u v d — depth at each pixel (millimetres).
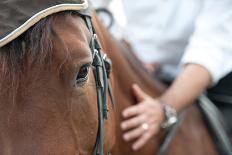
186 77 3250
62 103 1939
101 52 2268
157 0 3656
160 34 3740
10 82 1839
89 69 2064
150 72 3447
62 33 1952
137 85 3066
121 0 3820
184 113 3355
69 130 1971
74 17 2068
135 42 3840
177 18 3648
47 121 1900
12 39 1841
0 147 1826
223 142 3441
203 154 3346
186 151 3287
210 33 3344
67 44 1938
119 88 2916
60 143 1924
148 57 3822
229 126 3768
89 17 2189
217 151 3438
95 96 2178
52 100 1913
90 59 1988
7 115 1843
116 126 2854
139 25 3799
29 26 1867
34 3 1894
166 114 3117
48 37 1888
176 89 3207
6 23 1851
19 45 1855
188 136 3354
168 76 3713
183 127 3369
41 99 1892
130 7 3766
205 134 3459
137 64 3211
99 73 2205
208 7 3367
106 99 2258
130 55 3168
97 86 2203
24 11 1873
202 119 3543
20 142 1845
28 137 1855
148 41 3793
